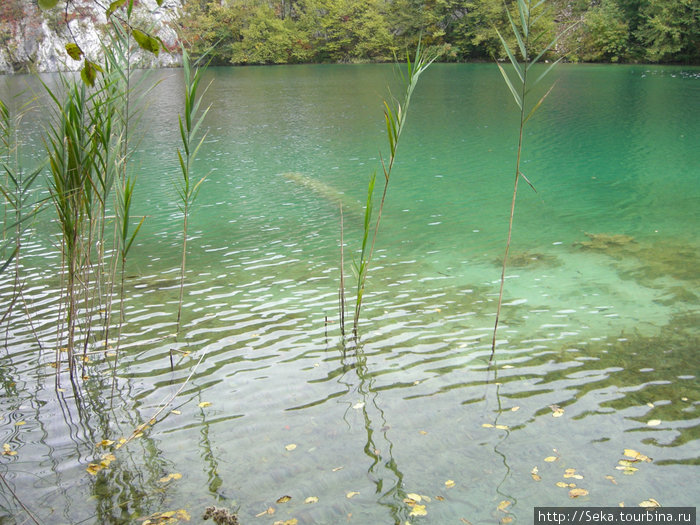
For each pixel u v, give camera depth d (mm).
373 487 3570
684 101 22031
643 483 3541
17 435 4195
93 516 3371
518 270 7340
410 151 15648
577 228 9117
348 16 49938
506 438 4031
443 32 45969
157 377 4988
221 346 5523
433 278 7164
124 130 5730
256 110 23922
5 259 8008
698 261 7402
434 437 4066
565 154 14703
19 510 3428
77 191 4895
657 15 35906
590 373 4859
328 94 28453
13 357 5359
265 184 12664
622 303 6227
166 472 3762
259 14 49875
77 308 5926
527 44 5031
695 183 11711
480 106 23000
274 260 7984
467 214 10086
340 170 13820
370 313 6199
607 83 27906
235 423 4297
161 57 41969
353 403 4523
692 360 4996
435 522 3266
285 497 3498
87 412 4488
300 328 5879
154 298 6707
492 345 5375
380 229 9328
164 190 12352
